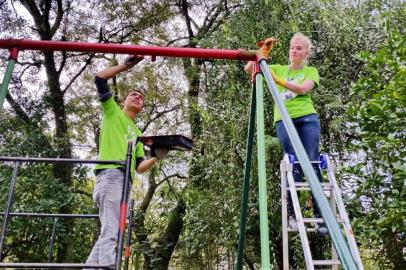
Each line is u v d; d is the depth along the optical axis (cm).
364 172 464
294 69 336
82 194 909
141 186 1195
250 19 677
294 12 643
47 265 195
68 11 989
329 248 518
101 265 199
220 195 651
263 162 212
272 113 607
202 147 691
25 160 218
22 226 732
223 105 658
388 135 392
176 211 1014
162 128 1044
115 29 1013
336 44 638
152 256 952
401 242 493
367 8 678
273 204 591
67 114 1020
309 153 308
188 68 862
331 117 622
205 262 824
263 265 179
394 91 383
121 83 1001
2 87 239
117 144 298
